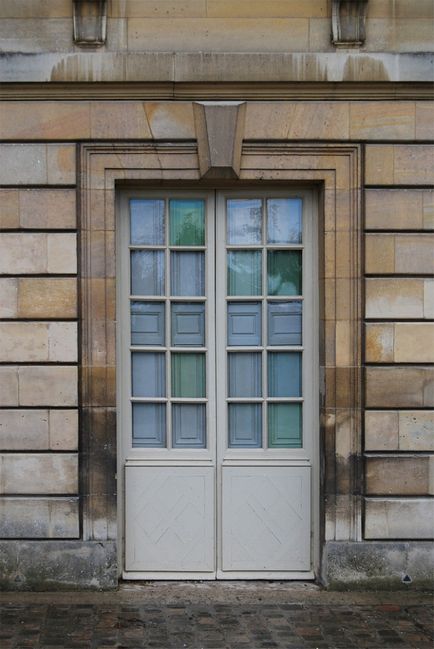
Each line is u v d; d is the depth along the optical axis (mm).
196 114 5477
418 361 5551
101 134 5469
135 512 5699
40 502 5457
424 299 5551
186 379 5789
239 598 5359
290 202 5793
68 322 5473
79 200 5488
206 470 5703
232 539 5711
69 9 5457
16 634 4688
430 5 5520
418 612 5133
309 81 5445
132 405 5762
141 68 5418
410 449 5555
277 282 5789
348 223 5555
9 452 5477
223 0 5496
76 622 4891
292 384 5785
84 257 5496
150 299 5746
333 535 5547
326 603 5281
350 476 5555
